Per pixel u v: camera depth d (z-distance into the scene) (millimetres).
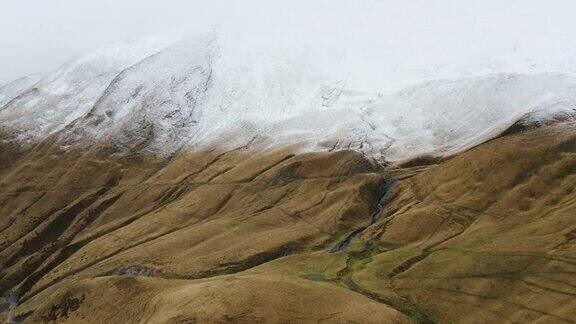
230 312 70688
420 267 101000
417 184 146625
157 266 136625
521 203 116875
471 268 95812
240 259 128250
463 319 83188
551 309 80062
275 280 78562
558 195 115062
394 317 74062
